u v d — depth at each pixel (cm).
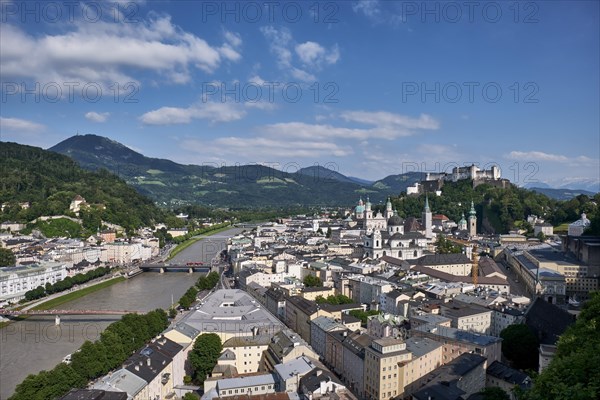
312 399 19900
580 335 16350
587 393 8144
